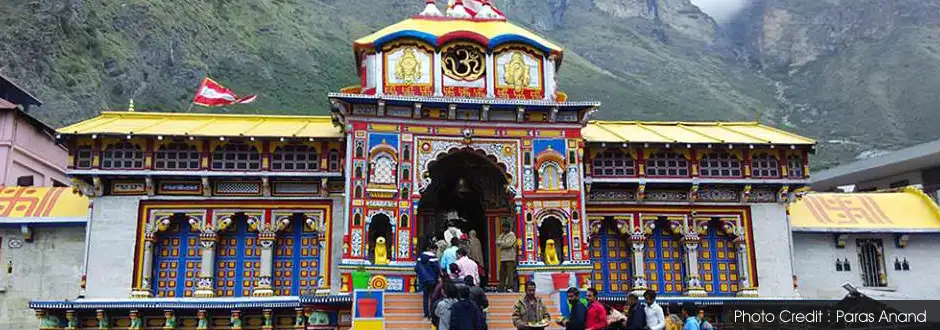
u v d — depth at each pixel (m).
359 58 25.33
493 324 21.23
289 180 25.12
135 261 24.28
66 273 25.47
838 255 29.17
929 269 29.41
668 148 26.44
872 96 169.50
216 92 29.22
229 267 25.00
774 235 26.97
